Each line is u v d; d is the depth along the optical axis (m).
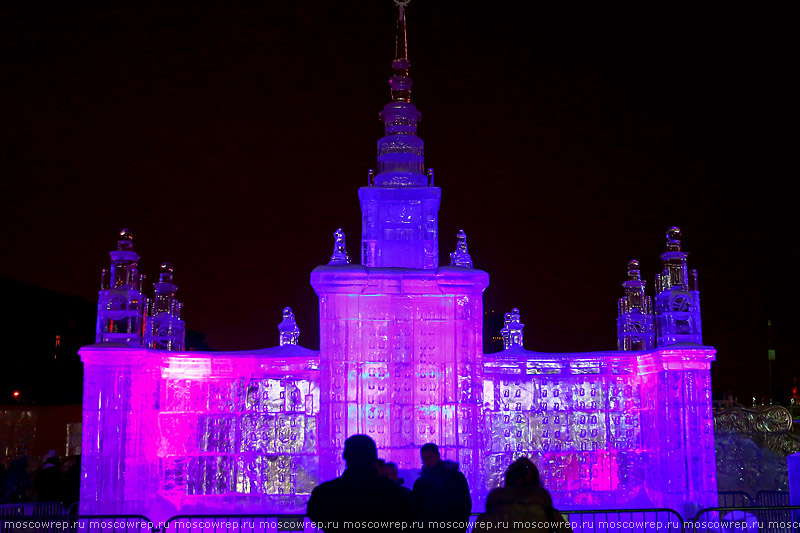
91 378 14.41
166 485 15.26
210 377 15.72
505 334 17.00
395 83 16.89
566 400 15.98
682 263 15.26
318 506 7.50
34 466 25.66
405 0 17.22
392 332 15.02
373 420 14.77
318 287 14.96
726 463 18.83
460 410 14.84
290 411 15.70
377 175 16.25
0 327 33.47
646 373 15.62
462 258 15.89
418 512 9.03
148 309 18.62
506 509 8.16
